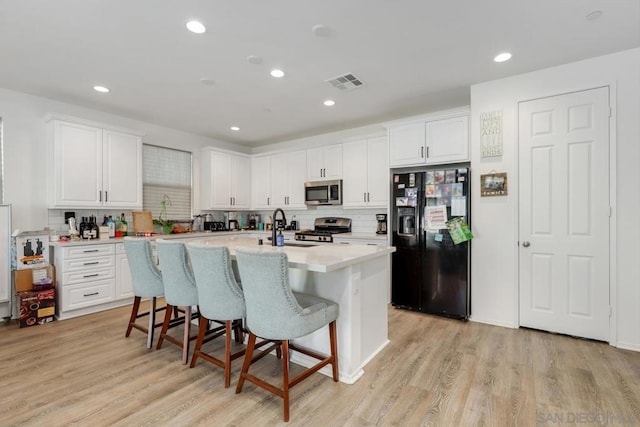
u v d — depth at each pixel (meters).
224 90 3.46
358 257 2.19
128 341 2.85
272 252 1.78
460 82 3.26
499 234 3.19
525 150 3.06
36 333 3.02
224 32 2.35
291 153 5.46
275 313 1.81
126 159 4.19
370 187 4.55
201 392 2.04
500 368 2.33
